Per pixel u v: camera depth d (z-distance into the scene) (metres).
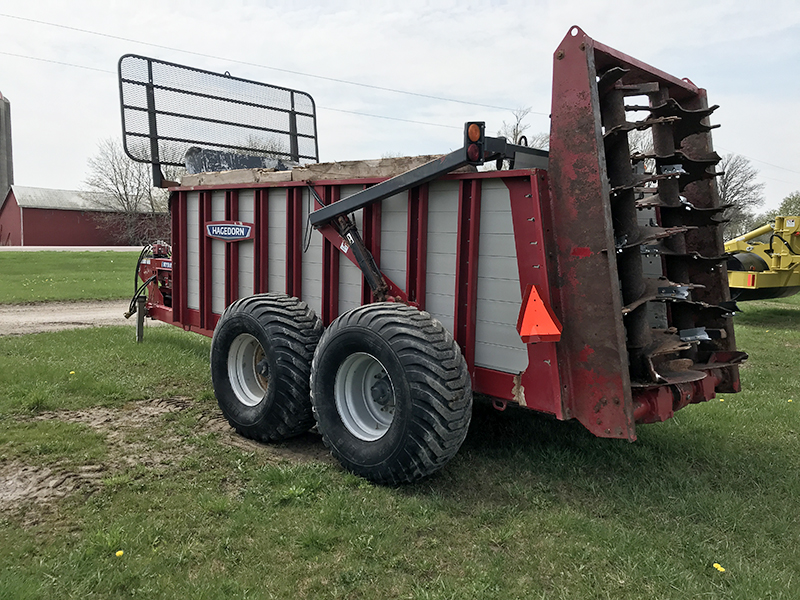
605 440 4.75
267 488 3.82
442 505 3.61
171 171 6.95
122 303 13.70
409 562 3.03
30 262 26.66
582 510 3.63
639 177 3.65
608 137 3.55
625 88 3.60
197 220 6.31
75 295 14.42
